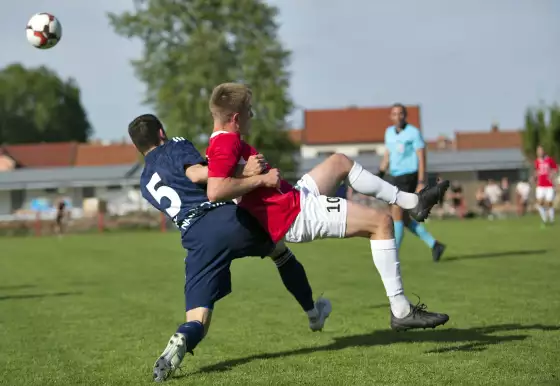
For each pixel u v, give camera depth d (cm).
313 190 593
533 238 1991
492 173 6488
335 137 7806
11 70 10744
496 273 1174
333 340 684
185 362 611
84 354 660
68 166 7550
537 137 4528
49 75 10888
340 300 952
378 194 605
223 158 539
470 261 1391
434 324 582
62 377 568
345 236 578
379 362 578
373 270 1355
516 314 782
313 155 7800
